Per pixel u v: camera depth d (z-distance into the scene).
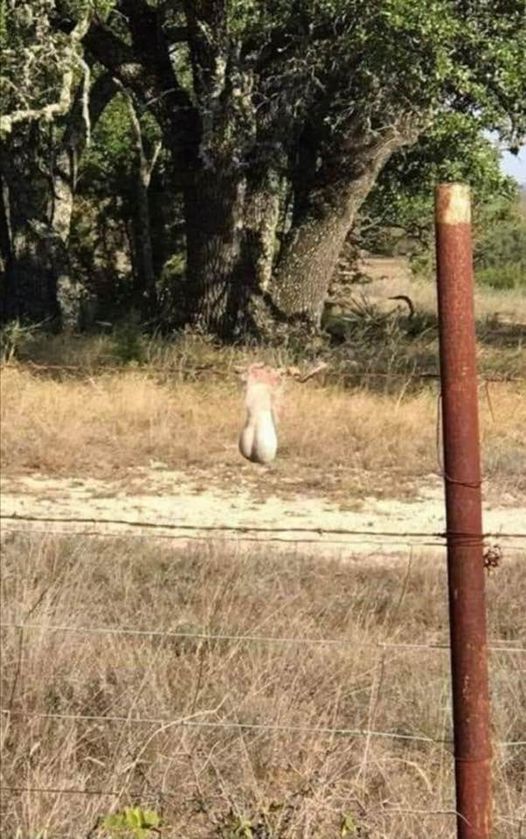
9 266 21.44
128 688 4.88
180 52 23.34
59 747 4.41
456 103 16.72
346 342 17.52
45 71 16.42
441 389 3.43
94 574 7.10
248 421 3.68
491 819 3.56
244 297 18.95
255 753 4.46
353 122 18.02
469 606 3.47
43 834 3.93
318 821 4.00
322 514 10.05
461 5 15.32
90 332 19.92
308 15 15.95
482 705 3.51
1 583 6.28
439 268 3.37
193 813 4.16
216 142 18.05
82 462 11.27
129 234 25.78
